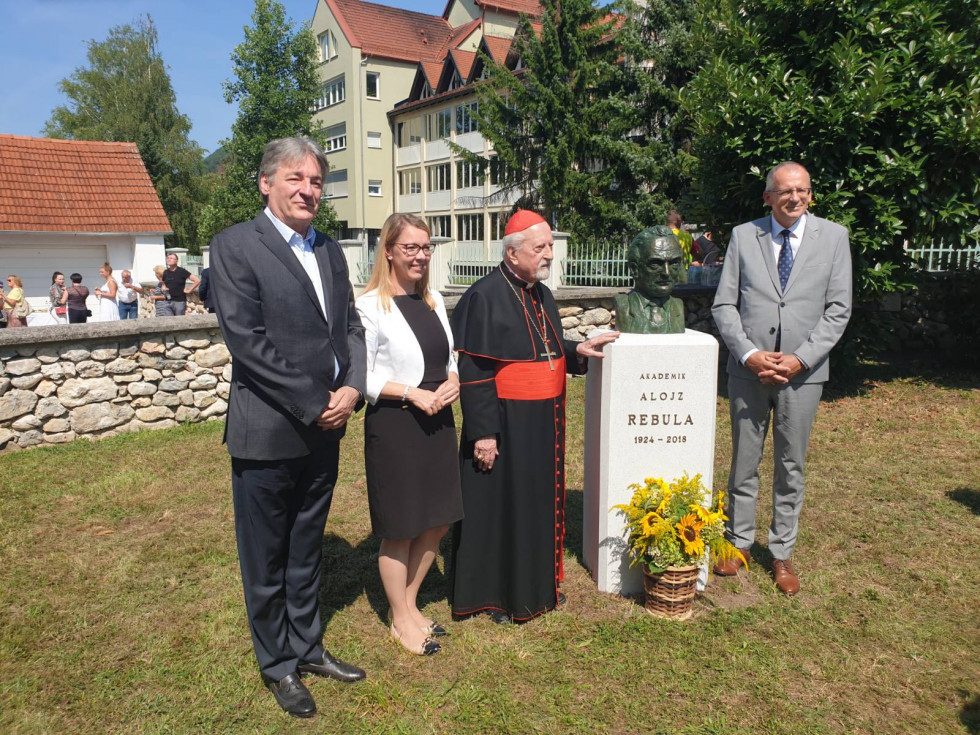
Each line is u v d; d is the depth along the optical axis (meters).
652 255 3.45
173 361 6.93
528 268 3.19
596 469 3.62
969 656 3.02
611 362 3.38
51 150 19.00
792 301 3.37
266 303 2.57
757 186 7.32
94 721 2.68
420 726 2.63
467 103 27.39
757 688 2.84
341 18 32.88
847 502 4.71
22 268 17.47
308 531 2.82
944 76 6.67
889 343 9.52
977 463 5.38
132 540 4.29
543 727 2.63
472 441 3.20
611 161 14.54
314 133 27.44
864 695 2.79
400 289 3.03
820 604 3.46
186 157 41.31
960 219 6.79
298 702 2.72
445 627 3.31
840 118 6.40
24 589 3.66
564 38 14.60
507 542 3.29
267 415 2.58
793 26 7.09
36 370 6.26
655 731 2.61
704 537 3.31
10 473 5.52
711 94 7.39
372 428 2.94
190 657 3.08
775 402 3.49
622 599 3.56
